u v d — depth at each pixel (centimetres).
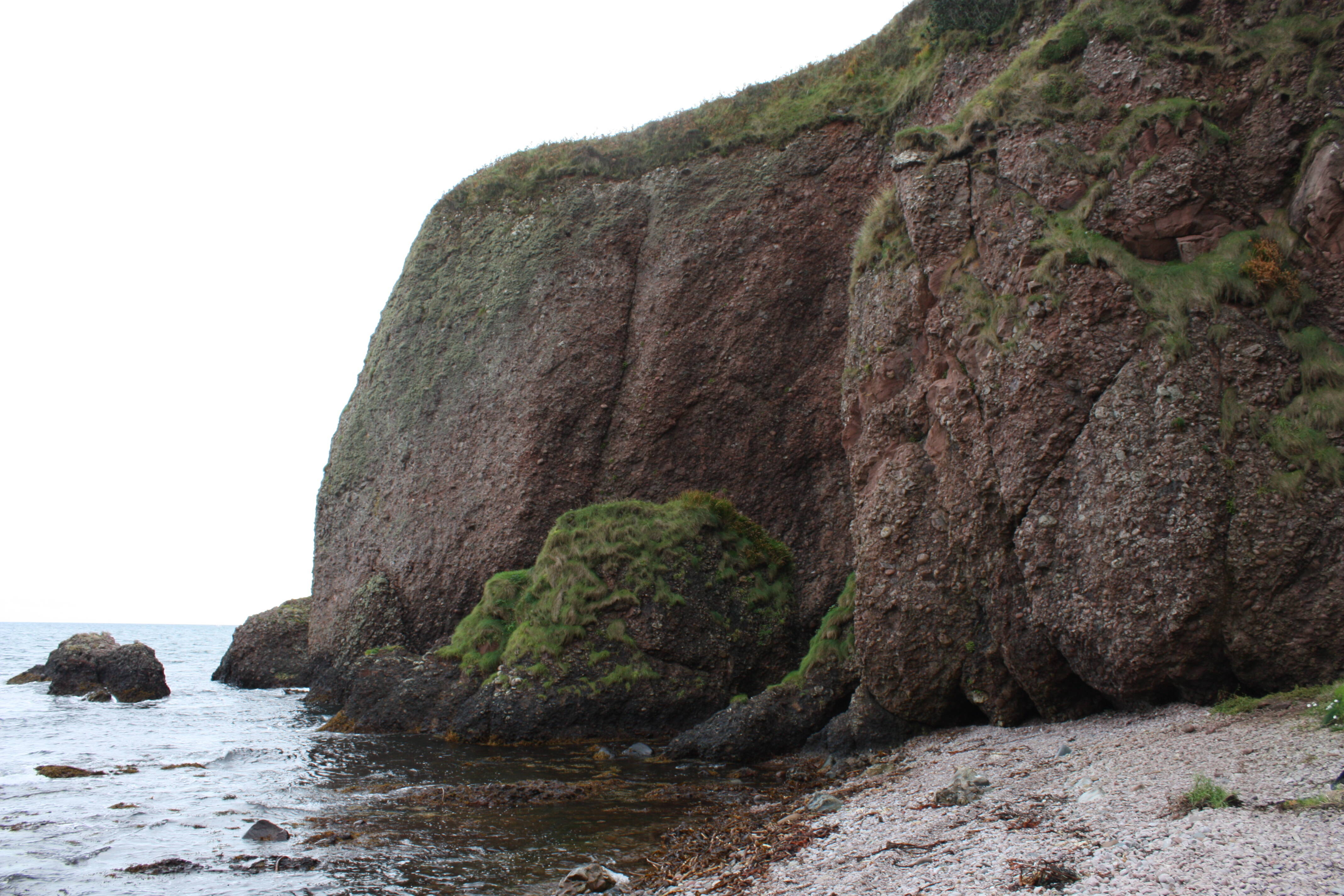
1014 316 1236
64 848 971
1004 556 1215
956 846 655
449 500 2542
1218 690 1005
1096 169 1220
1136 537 1046
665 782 1303
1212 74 1209
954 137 1395
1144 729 960
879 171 2259
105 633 3073
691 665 1853
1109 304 1140
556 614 1866
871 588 1408
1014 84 1357
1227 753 737
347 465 2961
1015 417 1197
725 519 2150
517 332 2584
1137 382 1093
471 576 2422
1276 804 564
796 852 774
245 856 927
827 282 2283
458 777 1364
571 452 2408
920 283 1411
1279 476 983
